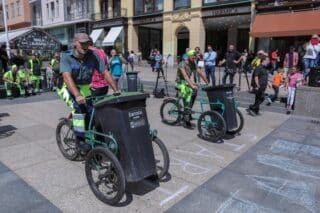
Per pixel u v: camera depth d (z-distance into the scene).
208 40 24.48
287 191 3.72
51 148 5.07
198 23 22.94
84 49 3.64
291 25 17.06
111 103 3.19
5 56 12.87
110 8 29.84
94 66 3.93
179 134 5.97
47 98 10.10
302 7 17.17
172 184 3.84
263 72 7.61
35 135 5.81
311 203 3.46
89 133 3.80
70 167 4.29
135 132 3.30
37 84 11.23
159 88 11.48
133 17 27.89
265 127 6.59
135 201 3.42
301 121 7.14
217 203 3.41
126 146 3.25
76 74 3.82
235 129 5.75
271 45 19.22
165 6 25.08
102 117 3.40
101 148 3.31
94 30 31.95
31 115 7.52
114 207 3.30
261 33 17.97
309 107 7.55
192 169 4.30
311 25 16.36
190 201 3.44
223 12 21.17
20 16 43.00
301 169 4.38
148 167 3.40
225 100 5.45
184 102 6.33
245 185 3.85
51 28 38.59
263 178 4.06
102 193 3.46
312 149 5.21
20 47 15.99
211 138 5.54
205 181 3.94
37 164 4.40
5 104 9.02
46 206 3.29
